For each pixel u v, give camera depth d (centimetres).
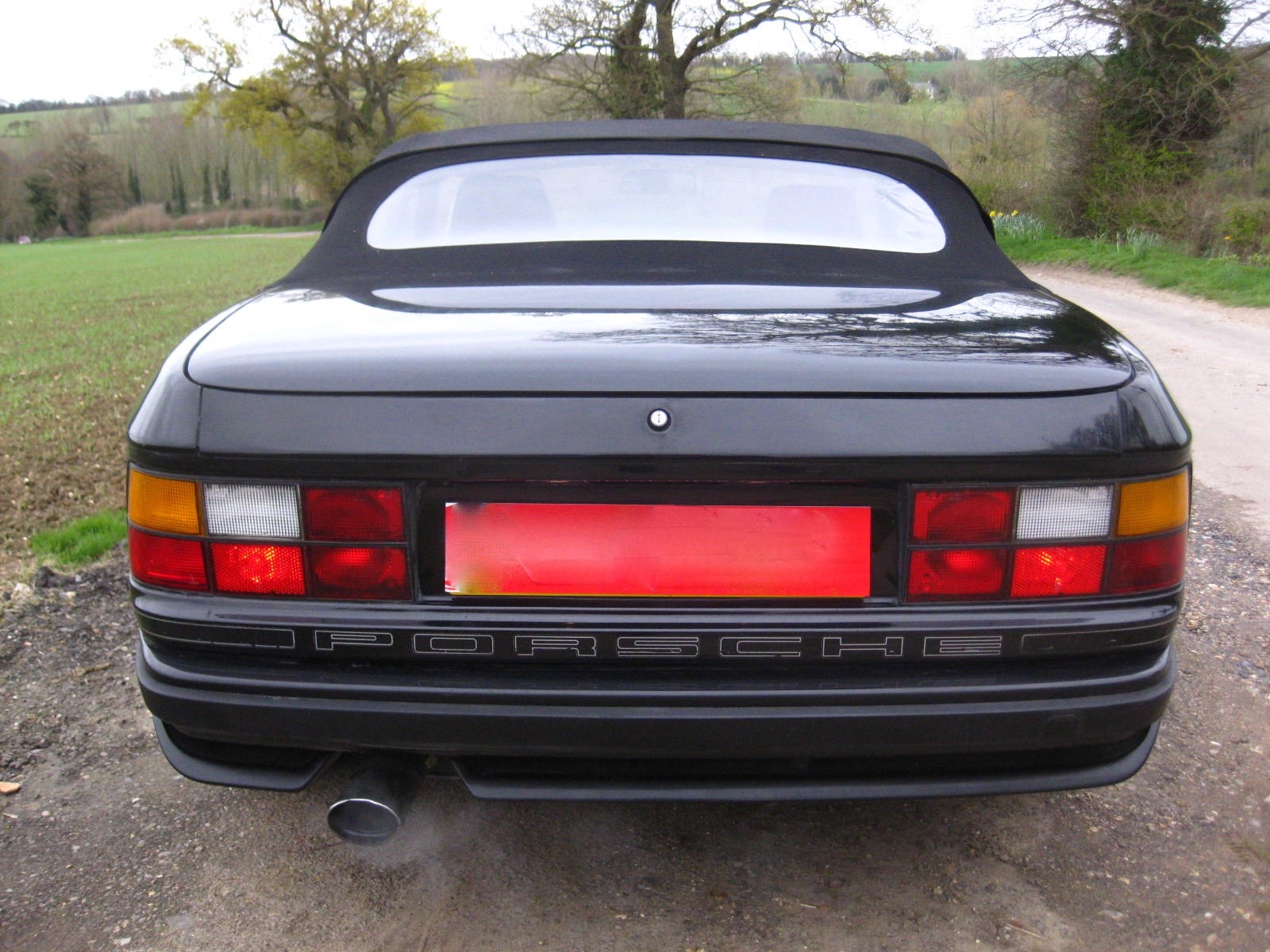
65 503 554
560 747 168
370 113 5253
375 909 204
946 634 166
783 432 159
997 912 202
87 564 400
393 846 225
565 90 2855
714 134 274
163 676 173
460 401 162
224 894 209
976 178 2681
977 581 166
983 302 207
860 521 165
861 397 161
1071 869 216
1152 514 170
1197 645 326
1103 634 168
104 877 214
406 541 165
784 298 203
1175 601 175
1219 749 264
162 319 1877
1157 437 168
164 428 168
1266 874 213
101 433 764
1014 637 167
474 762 178
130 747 265
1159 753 262
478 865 219
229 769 183
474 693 165
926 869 217
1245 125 2088
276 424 163
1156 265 1683
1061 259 1909
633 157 268
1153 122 2052
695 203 253
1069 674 170
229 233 7475
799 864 219
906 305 201
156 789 247
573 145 272
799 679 167
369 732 168
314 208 7694
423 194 260
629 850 224
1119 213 2030
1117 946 192
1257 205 1839
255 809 239
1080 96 2114
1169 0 1952
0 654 315
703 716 165
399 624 166
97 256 4744
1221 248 1811
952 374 165
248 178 7988
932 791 176
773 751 168
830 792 175
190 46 5125
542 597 167
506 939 195
